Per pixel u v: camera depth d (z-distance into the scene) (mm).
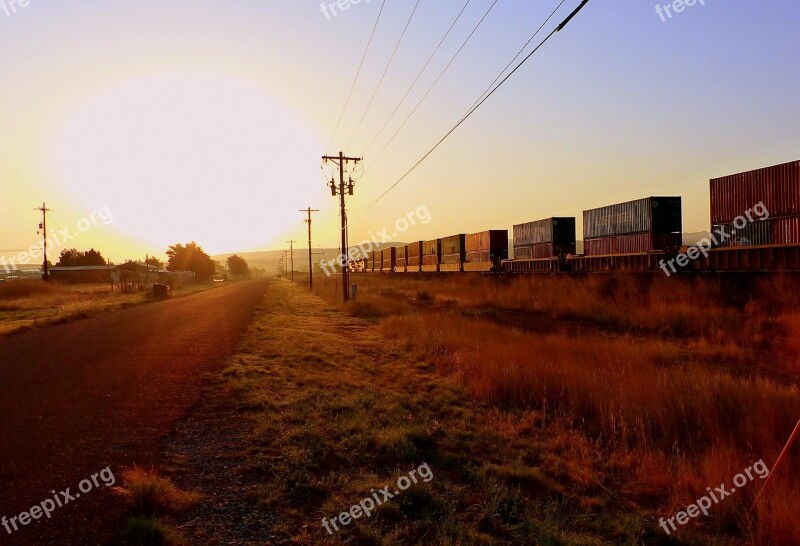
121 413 7367
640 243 29969
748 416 7070
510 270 44844
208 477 5105
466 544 3982
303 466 5402
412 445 6168
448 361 11844
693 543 4328
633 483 5590
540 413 7957
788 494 4766
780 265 20281
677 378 8703
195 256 122000
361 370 11461
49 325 20828
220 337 16562
